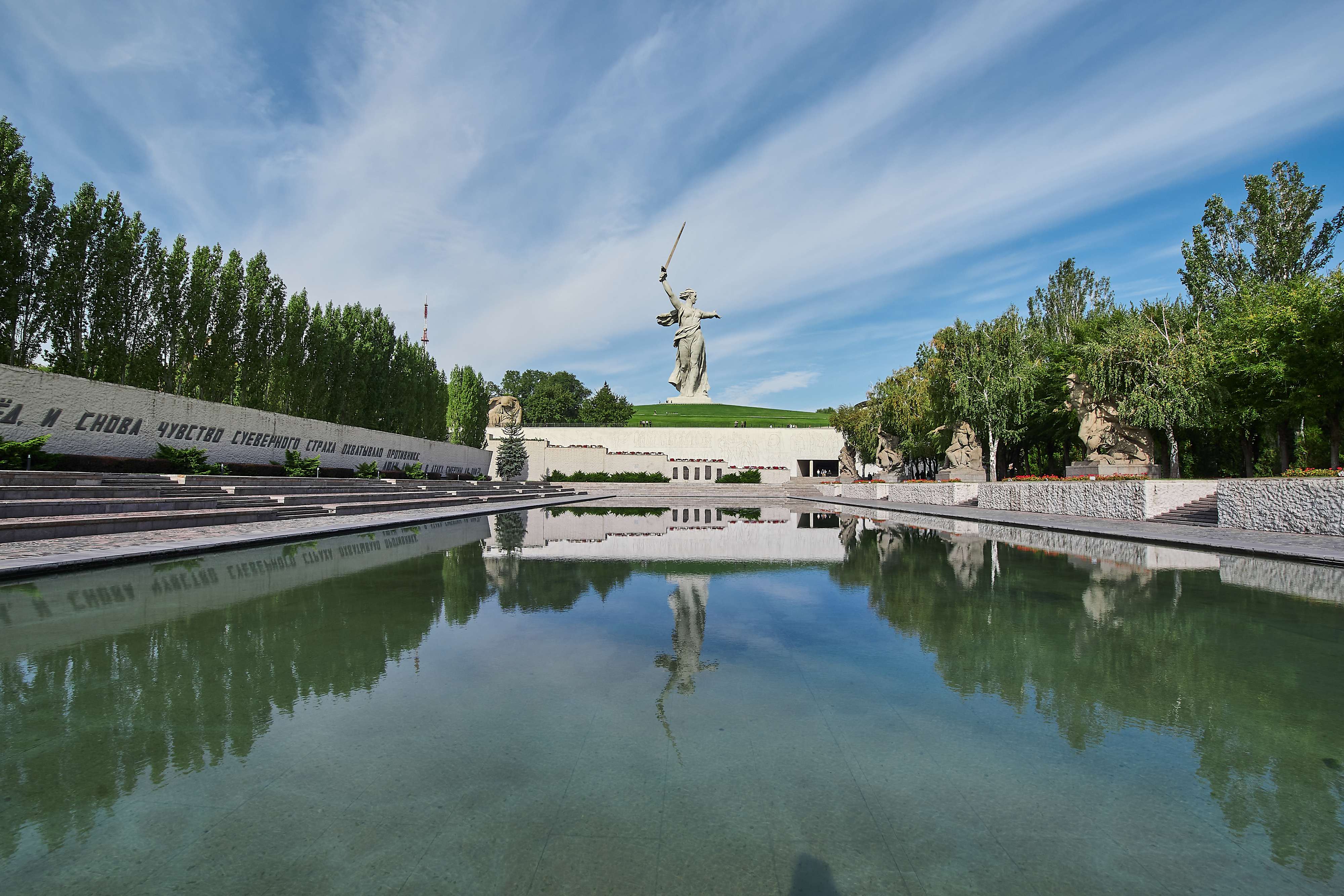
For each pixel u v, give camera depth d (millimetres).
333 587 7395
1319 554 9359
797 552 11180
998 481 26484
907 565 9500
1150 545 12117
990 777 2777
